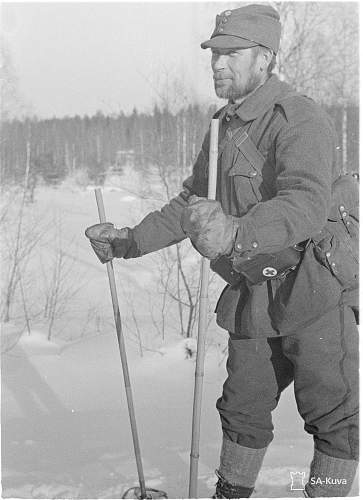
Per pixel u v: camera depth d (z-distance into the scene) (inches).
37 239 190.4
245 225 67.6
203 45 80.4
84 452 104.9
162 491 92.0
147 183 206.7
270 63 82.2
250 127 79.6
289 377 85.7
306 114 75.6
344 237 78.7
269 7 81.8
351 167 202.5
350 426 78.8
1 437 109.4
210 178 74.9
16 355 150.4
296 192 70.9
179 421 119.2
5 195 229.5
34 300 178.5
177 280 178.1
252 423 85.7
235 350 85.4
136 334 163.0
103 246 91.0
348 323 79.4
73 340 161.6
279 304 78.8
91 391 131.5
